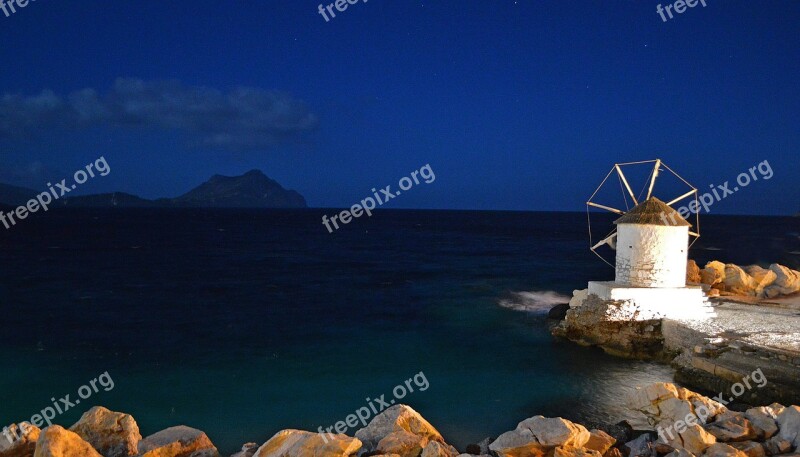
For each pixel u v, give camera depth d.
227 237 106.94
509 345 25.95
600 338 24.59
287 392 19.44
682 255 25.14
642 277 25.19
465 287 44.69
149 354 24.38
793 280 31.27
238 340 27.23
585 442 12.47
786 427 12.65
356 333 28.86
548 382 20.42
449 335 28.22
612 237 29.00
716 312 24.92
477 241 103.00
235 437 15.66
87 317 32.38
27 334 27.97
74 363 22.86
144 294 40.81
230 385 20.17
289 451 11.08
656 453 12.25
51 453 10.29
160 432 12.76
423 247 87.62
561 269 57.19
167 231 122.31
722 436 12.45
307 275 52.50
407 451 11.98
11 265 56.12
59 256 65.81
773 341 19.72
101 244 84.25
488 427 16.38
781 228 162.88
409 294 41.44
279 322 31.72
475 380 20.77
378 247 87.25
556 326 27.91
